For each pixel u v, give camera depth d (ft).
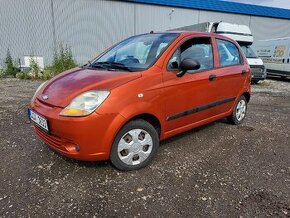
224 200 8.82
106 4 58.08
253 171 10.85
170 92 11.21
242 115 17.24
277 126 17.30
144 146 10.79
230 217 7.99
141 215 8.03
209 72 13.34
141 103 10.14
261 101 26.89
